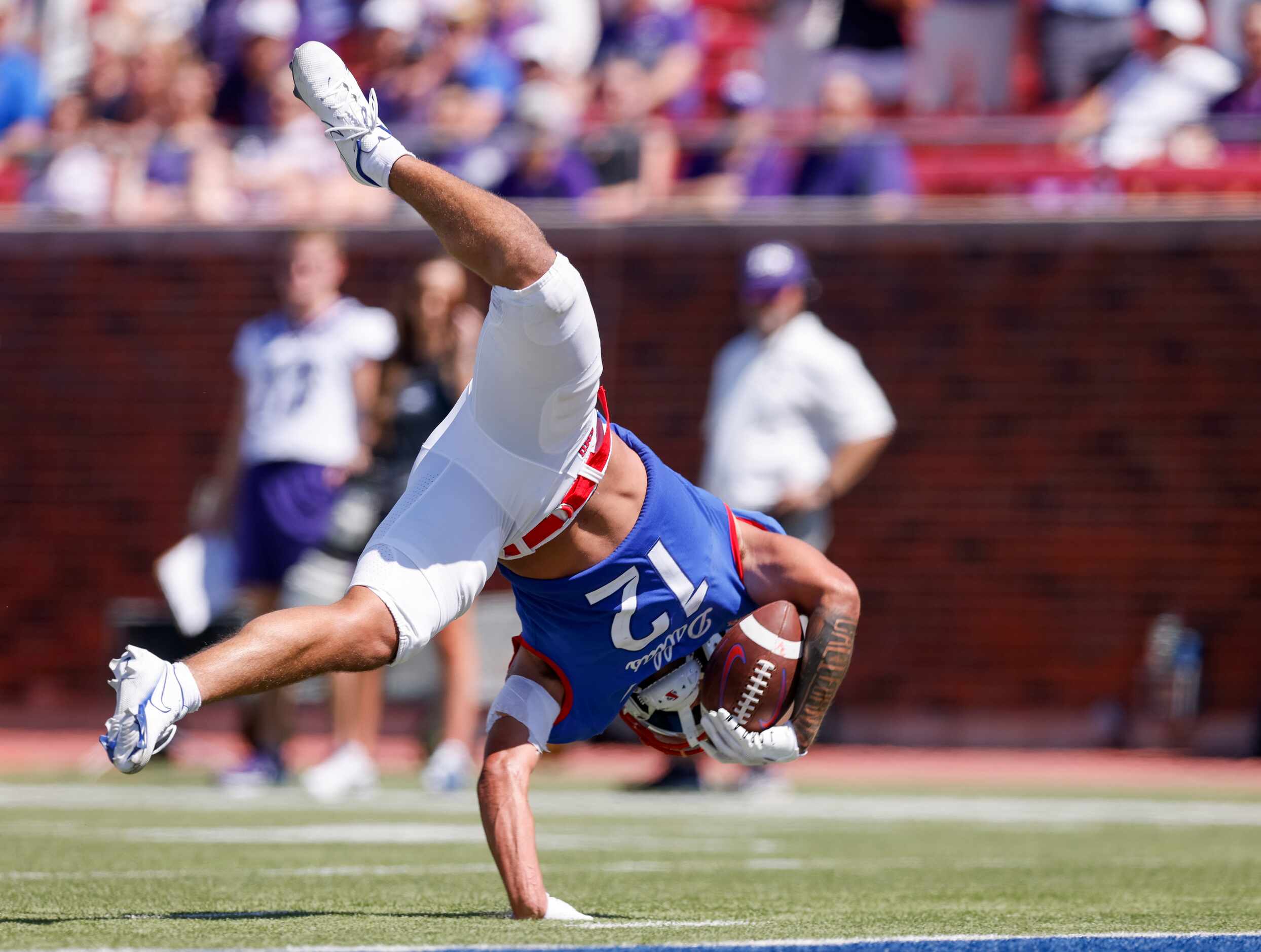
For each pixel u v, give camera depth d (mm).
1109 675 44906
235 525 35000
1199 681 44500
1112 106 50156
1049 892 17172
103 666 49250
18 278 50969
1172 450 45125
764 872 19172
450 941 11117
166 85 57438
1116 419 45469
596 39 59625
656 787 34406
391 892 15961
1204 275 45344
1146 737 44562
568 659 13758
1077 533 45375
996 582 45562
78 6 62438
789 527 33500
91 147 53031
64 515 49969
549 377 12758
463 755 31891
